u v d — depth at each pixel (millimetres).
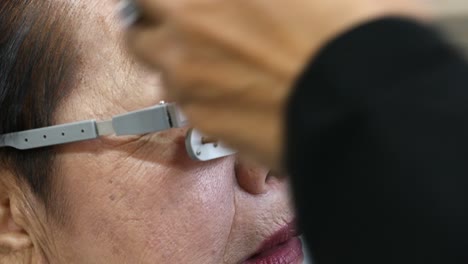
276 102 401
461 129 390
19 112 528
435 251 384
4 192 542
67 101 526
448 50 400
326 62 395
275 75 400
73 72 525
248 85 402
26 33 525
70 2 528
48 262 545
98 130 526
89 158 528
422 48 396
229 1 401
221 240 546
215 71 404
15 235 544
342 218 395
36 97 526
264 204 562
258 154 411
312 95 395
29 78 525
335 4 399
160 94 521
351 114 393
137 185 529
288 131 397
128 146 527
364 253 395
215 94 407
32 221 541
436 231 384
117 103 525
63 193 533
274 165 411
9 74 525
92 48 526
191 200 535
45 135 527
